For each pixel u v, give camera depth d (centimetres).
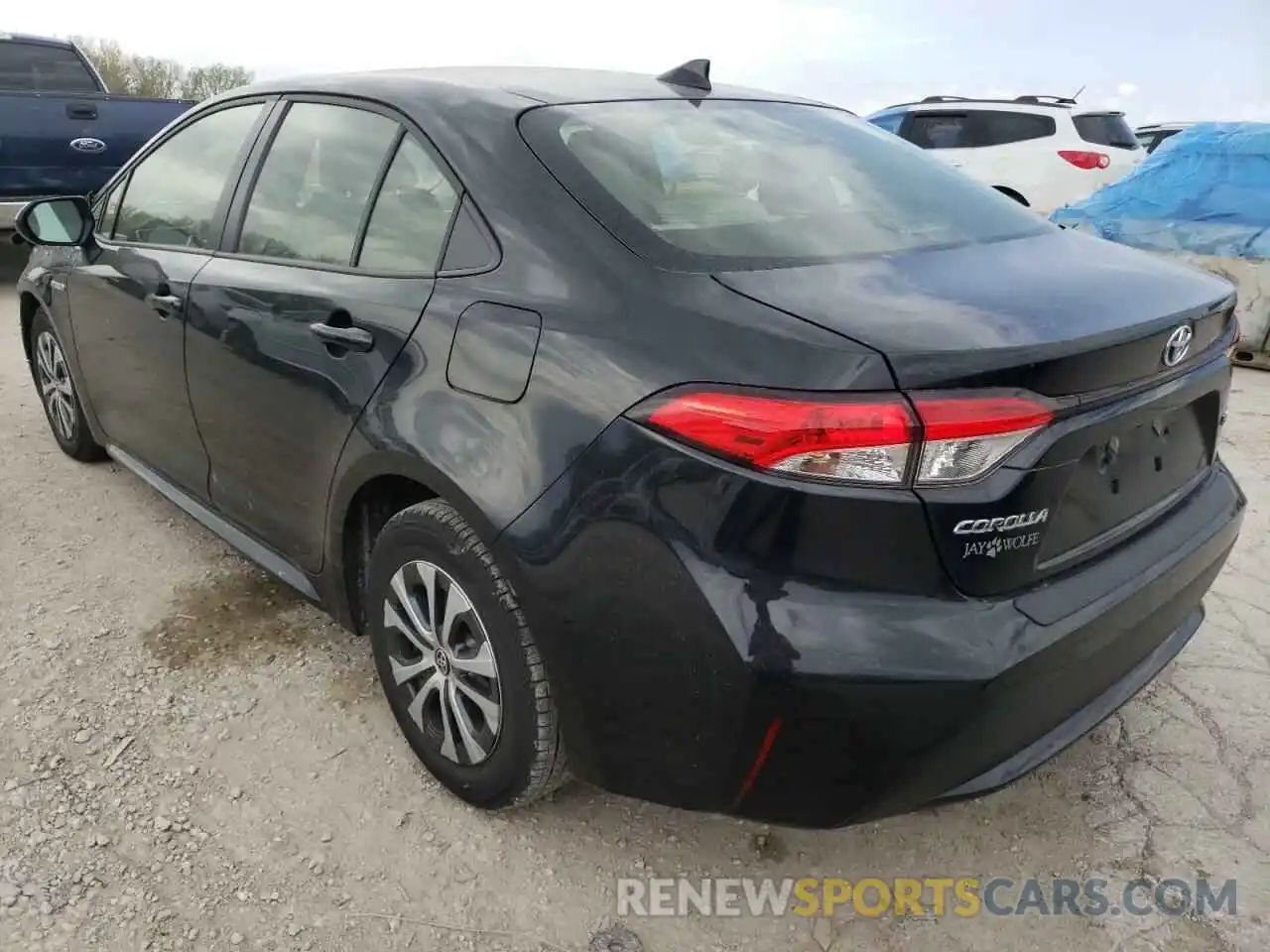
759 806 182
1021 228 244
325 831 228
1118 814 240
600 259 195
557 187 210
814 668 164
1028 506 171
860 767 172
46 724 258
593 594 183
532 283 201
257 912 205
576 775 208
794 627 165
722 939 205
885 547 164
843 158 255
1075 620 181
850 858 227
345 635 304
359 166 253
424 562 223
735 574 168
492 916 208
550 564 187
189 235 312
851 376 160
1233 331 230
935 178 263
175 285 301
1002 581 174
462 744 228
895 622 166
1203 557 219
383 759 252
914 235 223
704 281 185
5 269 925
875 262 201
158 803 233
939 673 165
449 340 211
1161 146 752
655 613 176
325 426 242
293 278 258
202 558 348
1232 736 267
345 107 264
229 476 296
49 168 738
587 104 240
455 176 225
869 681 164
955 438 161
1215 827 236
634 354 180
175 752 251
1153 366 189
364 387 228
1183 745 264
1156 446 209
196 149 321
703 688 173
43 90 838
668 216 206
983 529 167
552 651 193
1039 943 205
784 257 198
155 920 202
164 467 342
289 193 274
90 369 372
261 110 296
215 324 280
